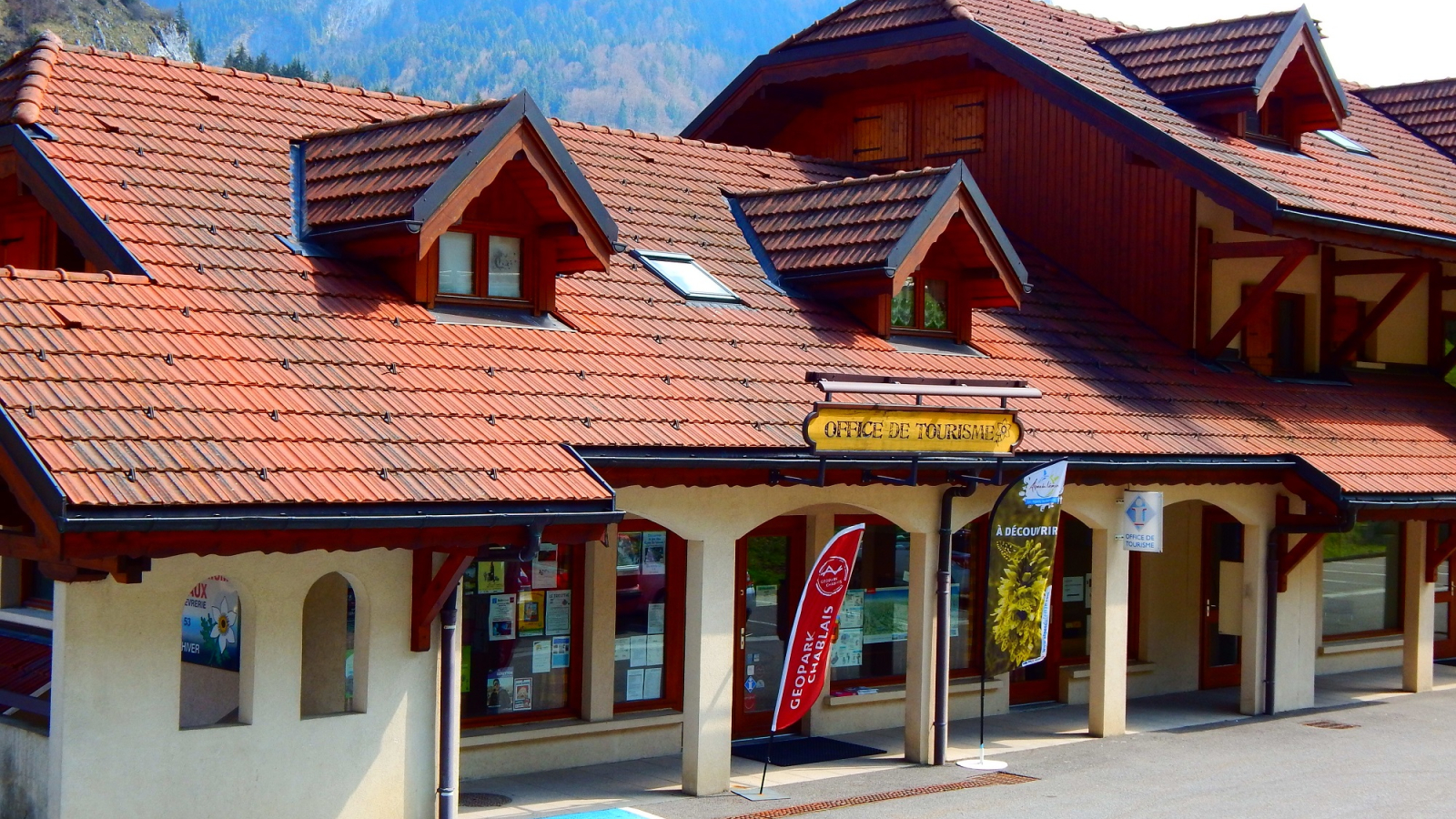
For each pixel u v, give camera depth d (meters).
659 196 18.05
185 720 13.39
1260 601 18.92
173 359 11.09
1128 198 20.69
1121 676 17.41
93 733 10.07
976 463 14.83
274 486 10.08
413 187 13.16
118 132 13.77
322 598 13.38
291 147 14.89
